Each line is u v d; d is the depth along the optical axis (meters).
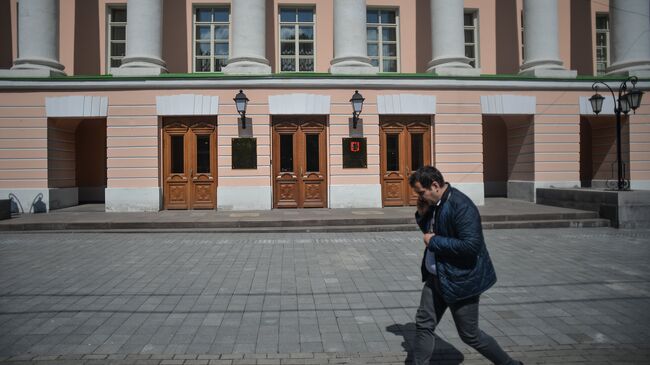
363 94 14.03
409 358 3.84
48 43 14.17
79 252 8.27
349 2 14.36
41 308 5.12
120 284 6.09
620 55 15.96
